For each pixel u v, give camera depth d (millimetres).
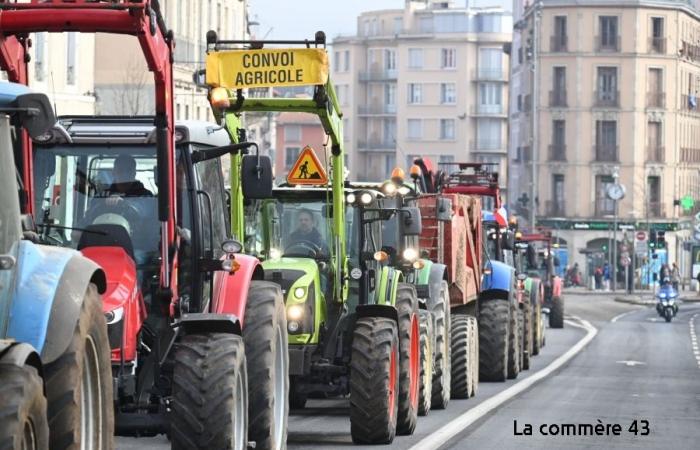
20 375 14867
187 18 104188
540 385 52094
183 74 102812
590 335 96000
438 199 43750
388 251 37125
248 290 24562
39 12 20203
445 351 41500
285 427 25531
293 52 29375
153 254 22391
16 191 17078
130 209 22656
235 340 21859
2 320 16453
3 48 20672
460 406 42375
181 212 23062
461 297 46125
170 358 22047
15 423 14617
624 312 136625
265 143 165750
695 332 103500
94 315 17578
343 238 32312
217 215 24516
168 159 21547
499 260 58531
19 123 17438
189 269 23016
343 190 32406
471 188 65250
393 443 31609
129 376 21188
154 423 21781
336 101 31469
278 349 25219
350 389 30969
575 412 40750
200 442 21234
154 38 20609
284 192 32906
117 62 89812
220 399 21266
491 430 35156
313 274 31781
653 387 52500
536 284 74000
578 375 58625
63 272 16922
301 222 32812
